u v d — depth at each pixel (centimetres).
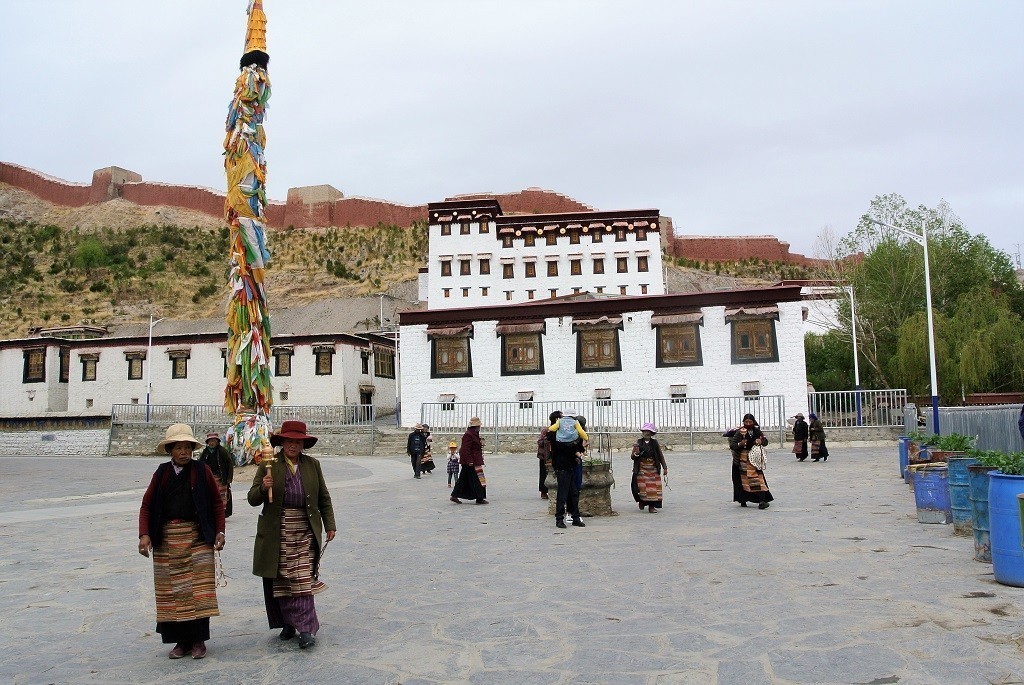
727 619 754
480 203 7431
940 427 2756
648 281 7369
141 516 689
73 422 5212
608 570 1008
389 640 725
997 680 566
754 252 13525
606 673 613
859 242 5316
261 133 3353
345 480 2658
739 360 3850
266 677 630
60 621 829
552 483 1547
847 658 625
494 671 627
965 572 920
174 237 13812
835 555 1052
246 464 3194
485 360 4088
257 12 3334
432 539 1333
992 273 5341
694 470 2539
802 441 2730
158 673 648
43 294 11744
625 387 3956
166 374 5509
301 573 709
